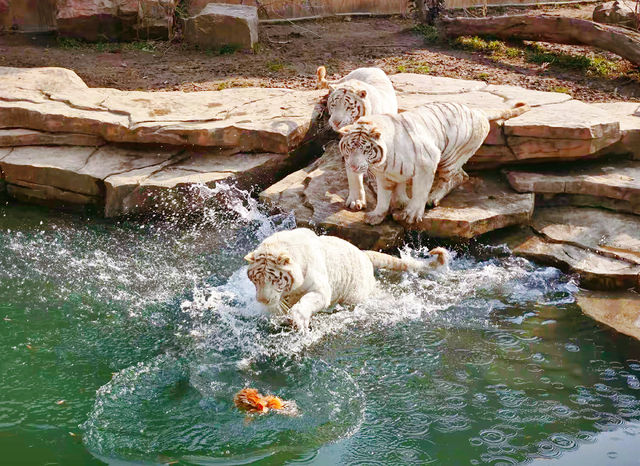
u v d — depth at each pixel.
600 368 5.03
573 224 6.68
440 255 6.08
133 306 5.65
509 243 6.53
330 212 6.65
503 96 8.30
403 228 6.52
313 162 7.71
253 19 11.33
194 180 7.12
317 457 4.16
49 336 5.26
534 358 5.12
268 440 4.28
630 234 6.48
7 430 4.32
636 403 4.69
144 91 9.40
